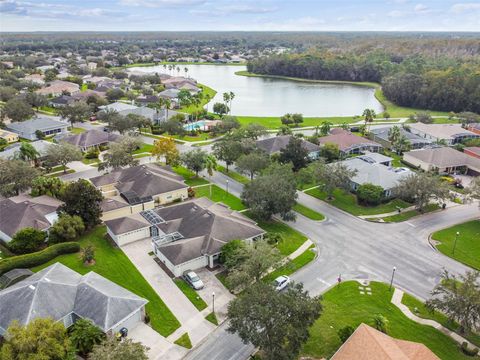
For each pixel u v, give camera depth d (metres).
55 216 76.06
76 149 104.69
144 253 67.50
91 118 160.38
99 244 69.94
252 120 169.38
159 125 145.88
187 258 61.50
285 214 75.44
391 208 86.62
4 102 182.50
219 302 55.66
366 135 141.88
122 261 64.94
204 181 99.94
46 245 68.38
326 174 87.12
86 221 72.62
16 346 39.78
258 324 42.88
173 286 58.94
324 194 93.88
